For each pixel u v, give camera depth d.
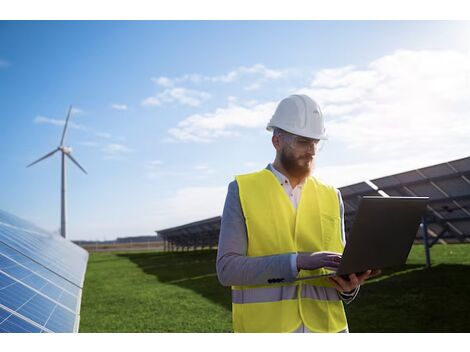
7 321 3.78
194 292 13.61
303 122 2.72
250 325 2.66
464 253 17.64
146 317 10.27
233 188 2.78
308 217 2.78
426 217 13.62
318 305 2.70
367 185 14.39
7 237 7.85
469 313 8.00
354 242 2.38
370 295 10.16
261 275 2.47
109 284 17.50
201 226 34.62
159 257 34.94
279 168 2.82
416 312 8.37
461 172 11.07
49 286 6.06
